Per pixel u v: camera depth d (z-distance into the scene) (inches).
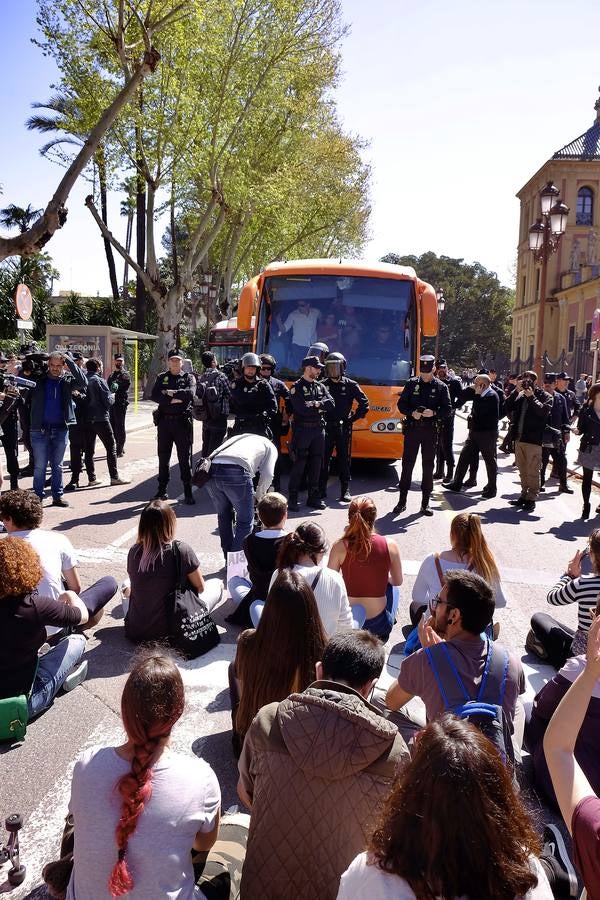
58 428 386.6
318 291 476.4
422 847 57.7
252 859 86.5
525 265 2461.9
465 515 193.8
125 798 81.8
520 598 263.9
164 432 391.9
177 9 527.8
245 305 479.5
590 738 124.6
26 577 154.8
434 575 194.4
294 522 358.3
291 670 119.3
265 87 1089.4
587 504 394.0
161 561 197.5
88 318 1401.3
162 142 1006.4
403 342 472.4
